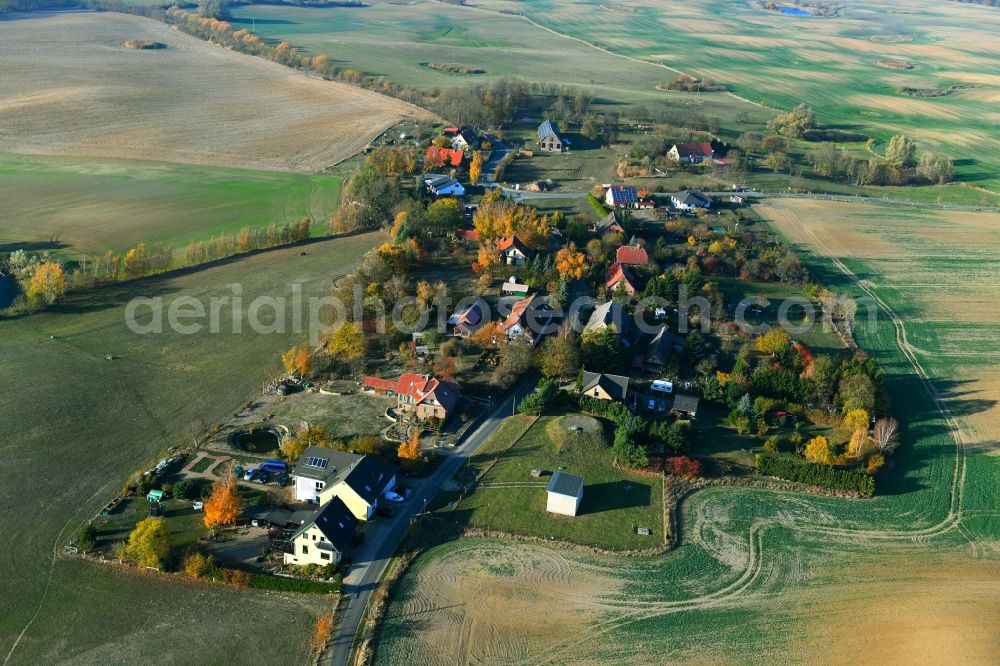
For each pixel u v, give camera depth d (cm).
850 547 10738
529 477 11712
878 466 12112
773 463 12044
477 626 9138
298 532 9794
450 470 11806
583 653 8862
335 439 12156
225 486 10462
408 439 12294
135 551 9669
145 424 12544
